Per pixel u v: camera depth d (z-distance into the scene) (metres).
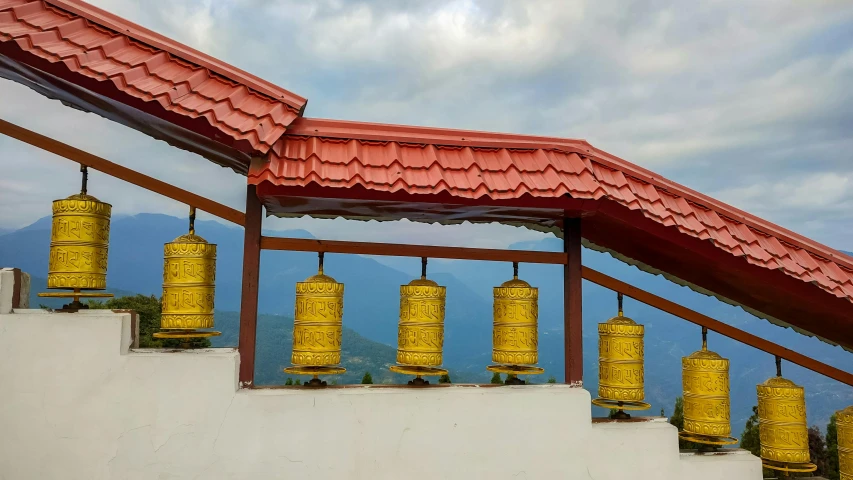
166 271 3.95
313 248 4.16
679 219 4.27
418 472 3.89
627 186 4.29
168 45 4.02
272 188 3.71
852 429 4.70
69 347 3.60
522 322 4.36
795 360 4.94
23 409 3.52
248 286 3.97
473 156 4.18
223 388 3.72
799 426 4.74
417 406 3.96
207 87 3.93
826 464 9.01
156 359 3.68
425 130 4.28
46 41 3.55
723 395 4.56
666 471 4.27
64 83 3.74
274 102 3.99
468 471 3.96
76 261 3.78
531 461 4.06
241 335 3.92
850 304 4.41
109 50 3.78
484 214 4.62
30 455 3.49
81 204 3.82
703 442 4.53
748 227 4.56
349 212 4.70
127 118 4.20
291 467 3.73
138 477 3.57
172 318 3.86
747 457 4.46
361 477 3.80
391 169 3.93
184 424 3.65
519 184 3.97
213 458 3.65
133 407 3.62
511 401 4.10
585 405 4.20
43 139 3.92
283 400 3.78
